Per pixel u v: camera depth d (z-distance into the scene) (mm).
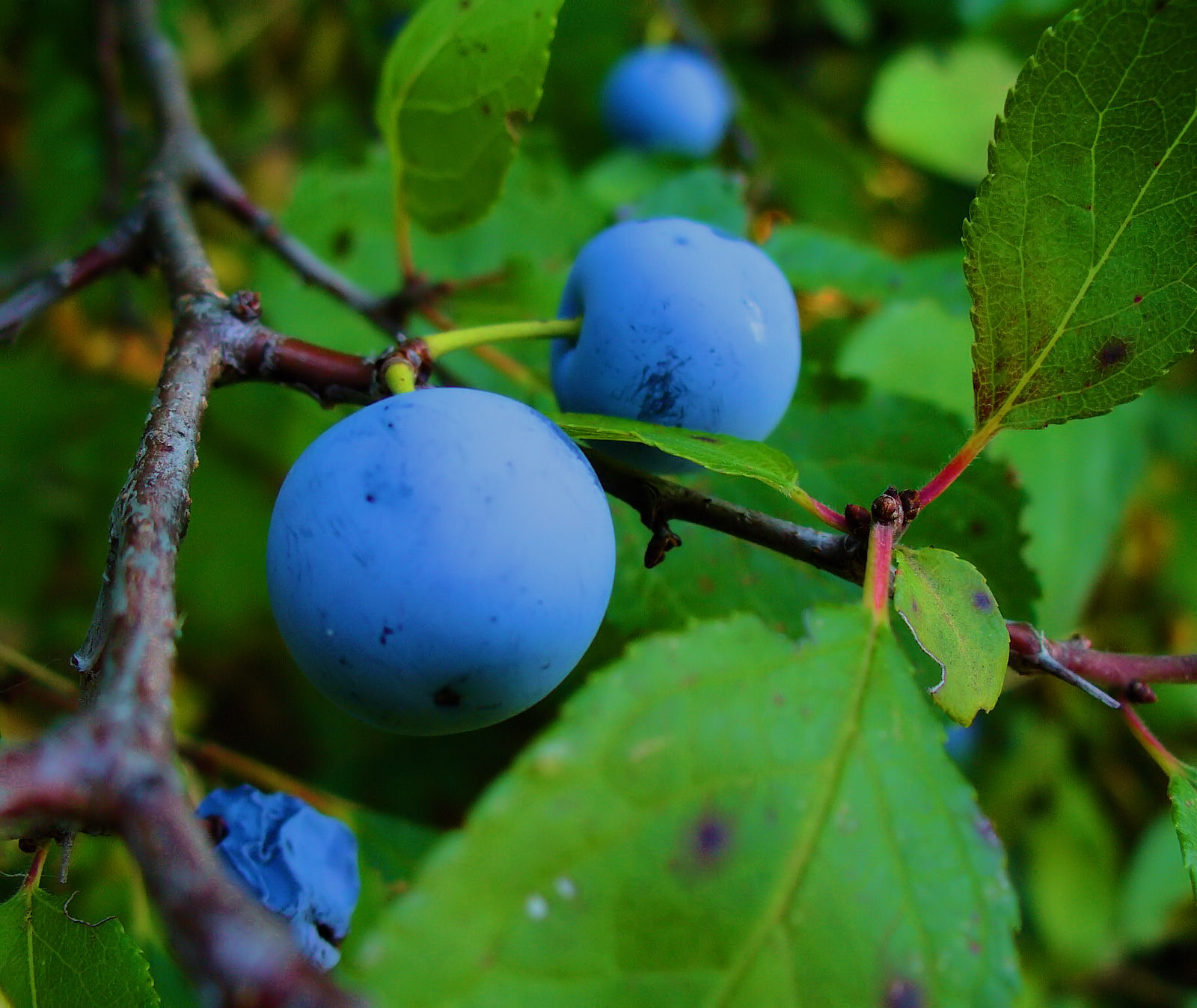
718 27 295
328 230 201
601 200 205
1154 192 120
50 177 251
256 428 228
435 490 110
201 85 276
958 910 99
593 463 130
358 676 112
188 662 234
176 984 154
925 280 203
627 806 95
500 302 179
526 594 111
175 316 133
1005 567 157
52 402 228
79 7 230
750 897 96
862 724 102
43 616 223
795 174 262
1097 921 233
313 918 130
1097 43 117
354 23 257
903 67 256
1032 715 240
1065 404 125
